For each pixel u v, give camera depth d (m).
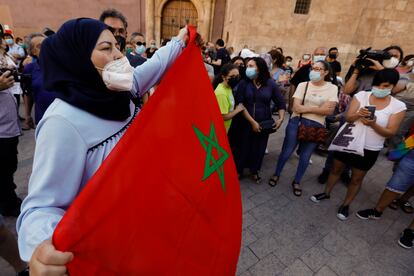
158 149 0.75
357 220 2.58
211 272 0.93
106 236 0.61
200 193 0.89
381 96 2.14
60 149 0.71
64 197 0.73
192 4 13.46
